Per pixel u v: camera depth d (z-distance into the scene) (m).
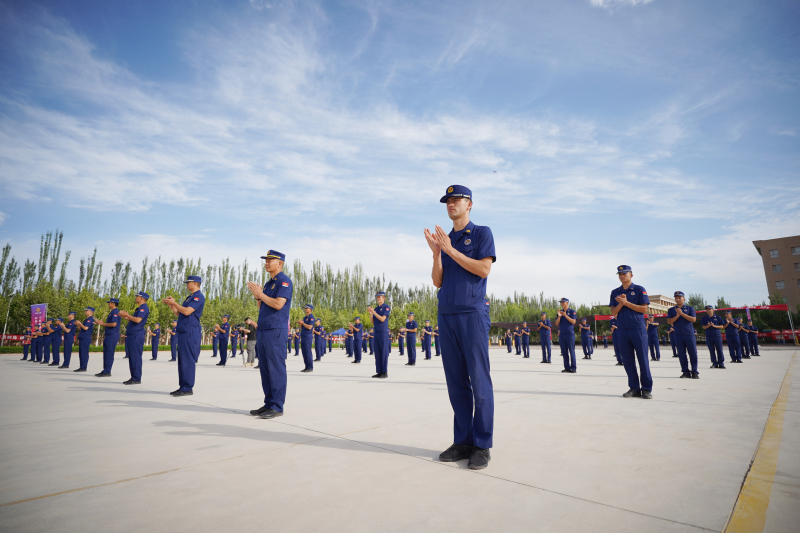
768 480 2.49
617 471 2.68
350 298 73.50
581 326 18.75
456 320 3.17
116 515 2.06
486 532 1.86
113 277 61.78
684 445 3.28
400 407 5.24
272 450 3.23
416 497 2.28
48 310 33.53
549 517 2.01
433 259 3.44
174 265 65.62
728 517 1.99
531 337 49.22
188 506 2.17
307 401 5.80
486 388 3.00
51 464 2.90
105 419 4.56
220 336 15.70
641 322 5.98
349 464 2.87
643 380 5.93
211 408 5.31
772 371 9.95
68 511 2.11
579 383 8.02
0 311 34.44
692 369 8.93
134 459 3.01
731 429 3.82
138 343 8.33
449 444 3.40
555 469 2.73
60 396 6.53
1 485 2.49
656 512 2.06
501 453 3.10
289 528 1.91
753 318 37.94
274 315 4.86
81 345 11.85
